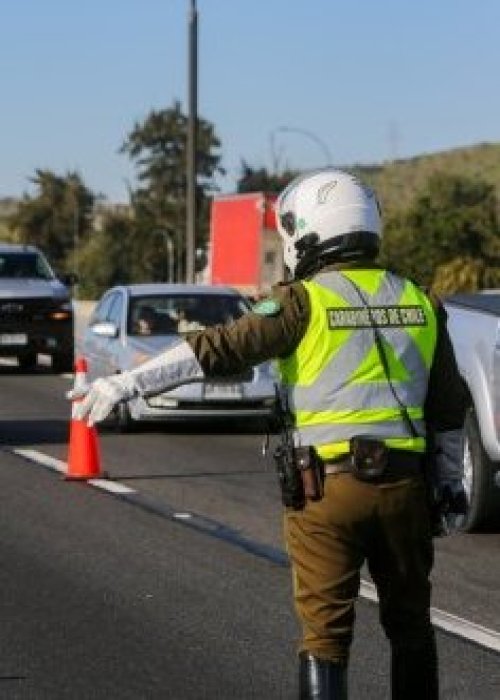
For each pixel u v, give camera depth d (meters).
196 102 46.69
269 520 15.95
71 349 38.03
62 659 10.45
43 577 13.05
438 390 7.18
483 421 14.46
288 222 7.26
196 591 12.53
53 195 152.50
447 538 15.02
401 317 6.98
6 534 15.04
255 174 126.94
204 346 6.78
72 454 18.89
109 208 150.25
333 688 6.84
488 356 14.45
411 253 74.06
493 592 12.59
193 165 47.03
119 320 25.39
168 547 14.42
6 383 34.72
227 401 23.02
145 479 18.91
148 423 24.83
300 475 6.84
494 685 9.89
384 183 172.00
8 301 37.16
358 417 6.82
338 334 6.85
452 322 15.37
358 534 6.88
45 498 17.31
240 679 9.98
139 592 12.48
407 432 6.89
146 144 139.75
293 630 11.27
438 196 96.25
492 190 99.12
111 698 9.54
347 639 6.94
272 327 6.80
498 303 15.16
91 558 13.88
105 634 11.12
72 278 39.47
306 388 6.84
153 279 129.38
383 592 7.16
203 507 16.77
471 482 14.86
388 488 6.80
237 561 13.79
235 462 20.61
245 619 11.59
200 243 131.75
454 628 11.33
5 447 22.16
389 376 6.89
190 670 10.20
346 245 7.08
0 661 10.38
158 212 135.00
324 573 6.87
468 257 70.38
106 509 16.58
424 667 7.16
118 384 6.77
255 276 67.06
